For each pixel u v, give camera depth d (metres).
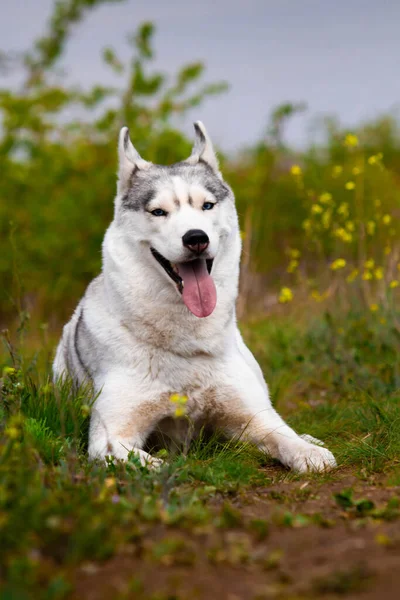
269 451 7.64
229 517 5.02
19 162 18.66
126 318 7.68
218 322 7.74
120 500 5.19
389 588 3.94
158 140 17.69
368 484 6.41
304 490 6.24
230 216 7.86
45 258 17.52
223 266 7.81
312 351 11.40
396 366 10.13
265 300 15.41
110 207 18.06
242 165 19.00
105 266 7.90
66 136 18.98
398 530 4.81
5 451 5.38
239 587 4.10
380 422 8.20
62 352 9.05
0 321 17.42
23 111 18.44
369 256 13.56
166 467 6.25
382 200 17.61
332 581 4.00
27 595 3.81
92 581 4.11
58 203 17.83
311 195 12.44
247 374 8.02
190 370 7.71
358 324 11.23
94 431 7.55
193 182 7.68
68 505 4.77
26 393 7.58
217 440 8.19
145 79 18.55
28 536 4.34
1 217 17.53
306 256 15.00
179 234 7.23
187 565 4.32
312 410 9.44
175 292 7.54
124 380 7.65
